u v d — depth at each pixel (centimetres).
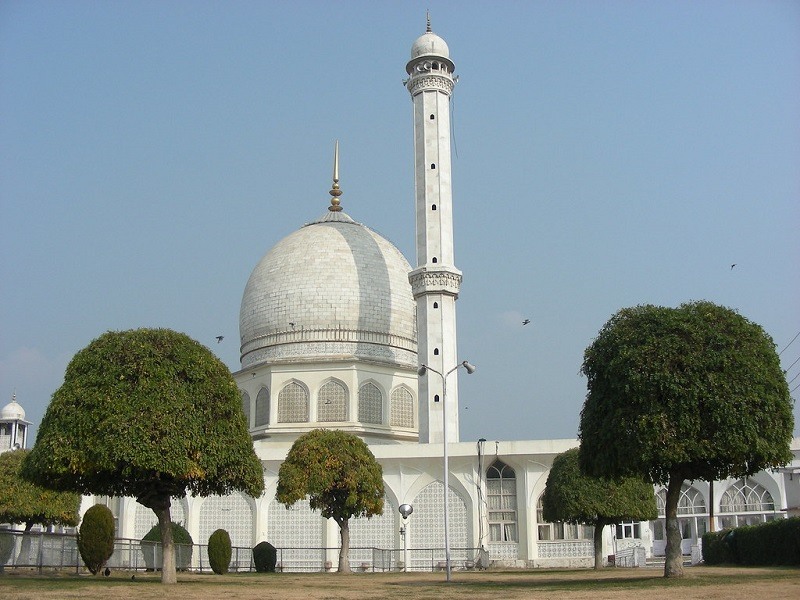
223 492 5306
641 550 8450
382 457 9194
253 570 8200
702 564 7356
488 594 3766
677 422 4534
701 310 4819
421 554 9100
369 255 10944
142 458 4625
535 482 9238
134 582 4809
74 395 4791
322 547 9156
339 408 10100
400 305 10812
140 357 4866
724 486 9594
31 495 8312
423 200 9844
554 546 9119
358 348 10450
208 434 4909
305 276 10688
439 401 9350
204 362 5034
